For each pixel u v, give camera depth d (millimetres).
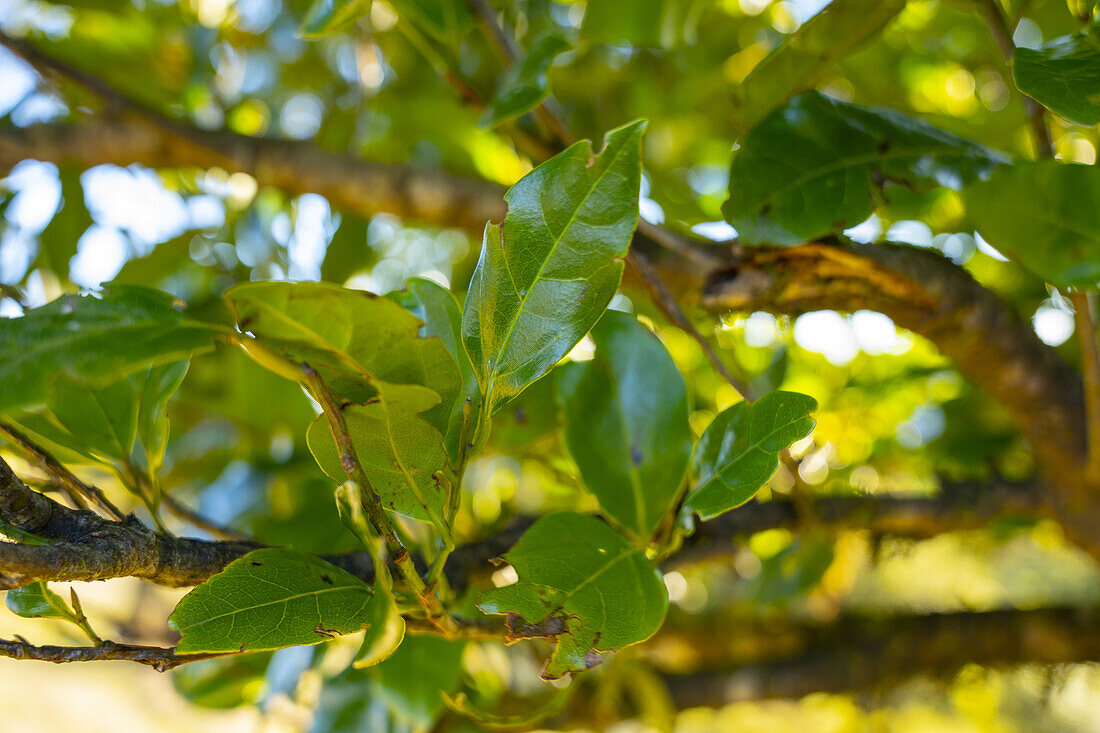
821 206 415
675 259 483
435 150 778
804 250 439
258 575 319
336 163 585
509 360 317
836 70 744
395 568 334
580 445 397
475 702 534
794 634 854
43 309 286
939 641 806
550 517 345
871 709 821
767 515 583
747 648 854
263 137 594
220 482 599
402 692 434
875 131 427
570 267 316
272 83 772
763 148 422
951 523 639
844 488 709
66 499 347
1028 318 683
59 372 281
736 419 361
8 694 1449
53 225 635
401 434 308
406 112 747
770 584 702
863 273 449
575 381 406
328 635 319
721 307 456
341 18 418
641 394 402
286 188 595
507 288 317
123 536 314
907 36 738
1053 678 801
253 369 607
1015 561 1277
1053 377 519
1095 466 522
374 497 304
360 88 693
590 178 316
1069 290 411
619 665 707
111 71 706
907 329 485
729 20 713
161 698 1437
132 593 675
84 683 1509
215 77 732
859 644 832
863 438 796
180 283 714
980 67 754
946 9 710
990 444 770
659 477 393
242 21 762
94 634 318
